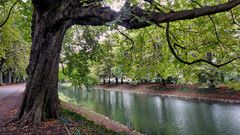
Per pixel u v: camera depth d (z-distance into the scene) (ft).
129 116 89.51
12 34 98.63
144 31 38.86
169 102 121.08
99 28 69.31
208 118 80.84
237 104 102.63
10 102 65.46
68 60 73.72
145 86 189.78
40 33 35.88
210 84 118.01
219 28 33.27
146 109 103.60
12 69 187.11
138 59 45.34
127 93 180.55
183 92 142.92
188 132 66.13
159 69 43.68
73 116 50.31
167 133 65.46
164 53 39.99
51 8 33.68
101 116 78.13
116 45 46.50
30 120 35.50
